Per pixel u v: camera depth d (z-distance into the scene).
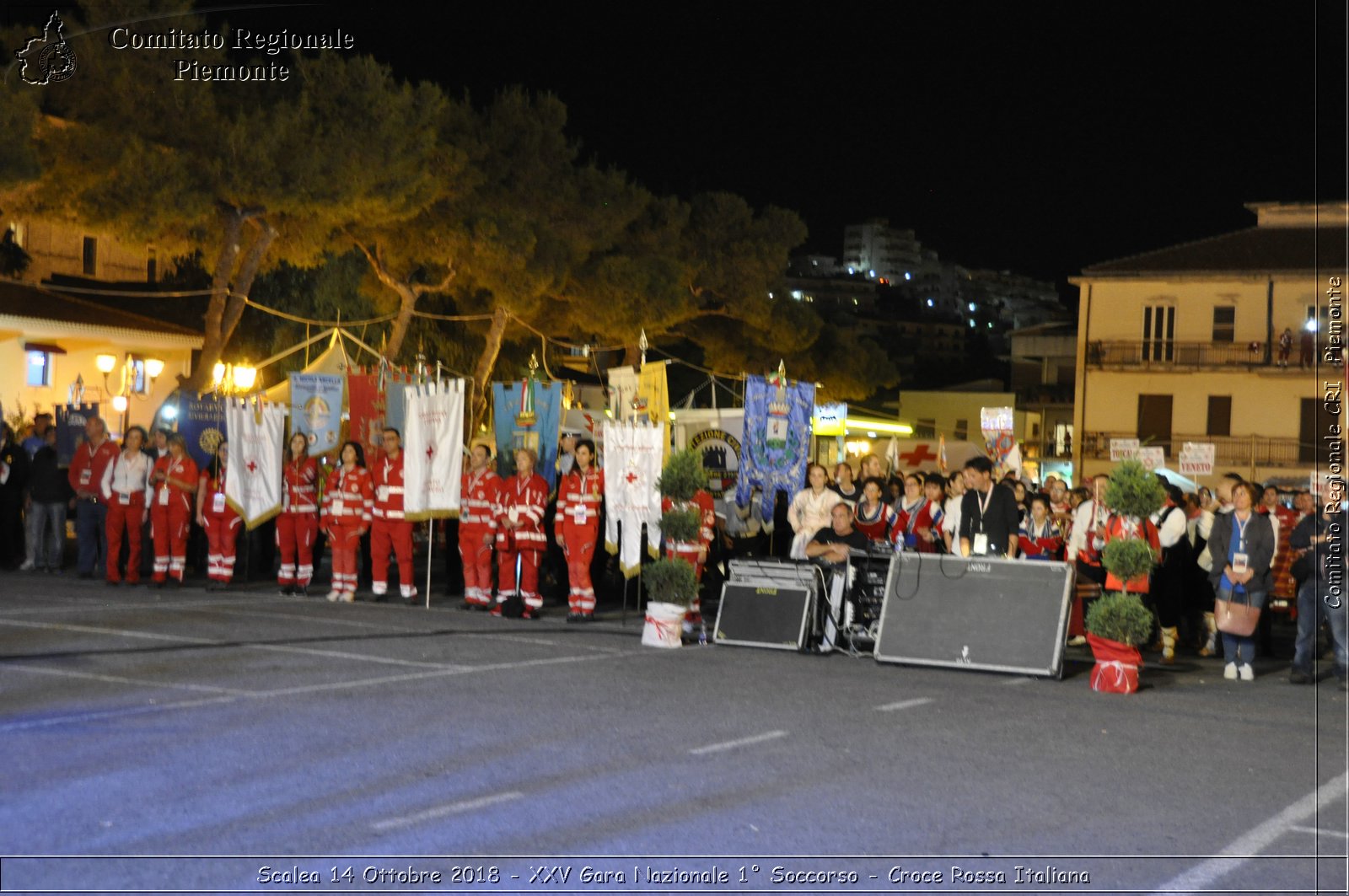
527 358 41.00
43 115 24.19
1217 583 14.88
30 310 35.44
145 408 39.22
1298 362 49.94
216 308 26.39
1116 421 52.44
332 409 20.31
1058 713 11.60
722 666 13.59
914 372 96.69
